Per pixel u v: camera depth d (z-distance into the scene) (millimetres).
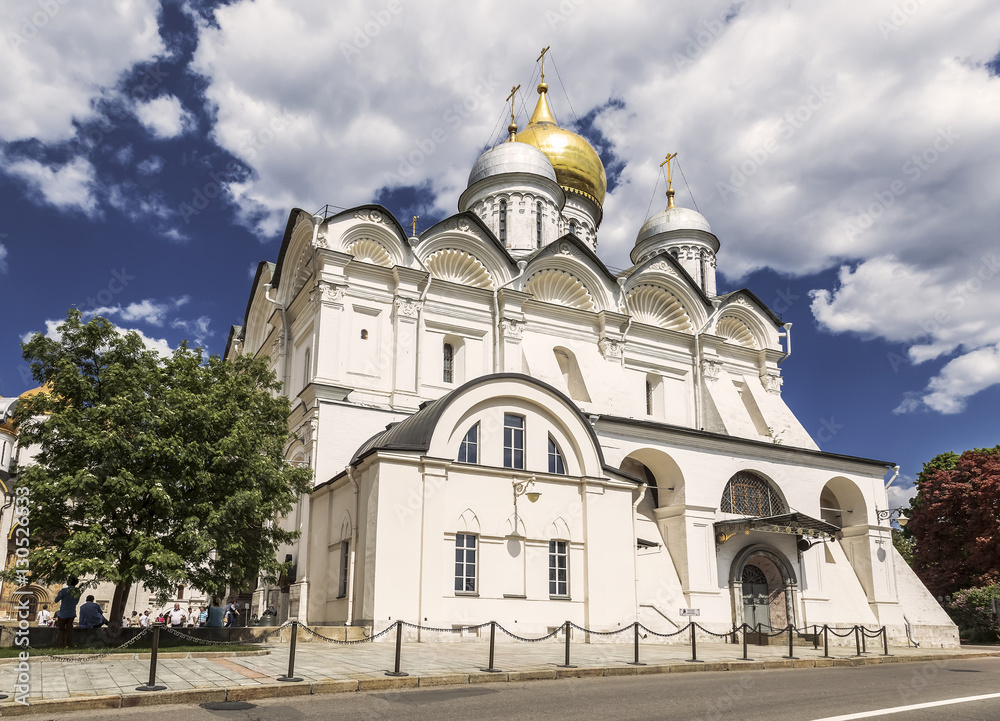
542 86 52125
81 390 20203
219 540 19781
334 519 25484
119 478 18375
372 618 21031
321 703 11969
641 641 27125
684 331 40125
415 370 31391
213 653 16875
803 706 12008
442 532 22312
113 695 11492
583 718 10680
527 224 42375
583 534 24812
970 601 37125
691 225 49750
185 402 19906
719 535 30750
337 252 30672
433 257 34156
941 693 13930
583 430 25703
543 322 35812
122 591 19828
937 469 47719
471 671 15117
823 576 33125
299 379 32594
